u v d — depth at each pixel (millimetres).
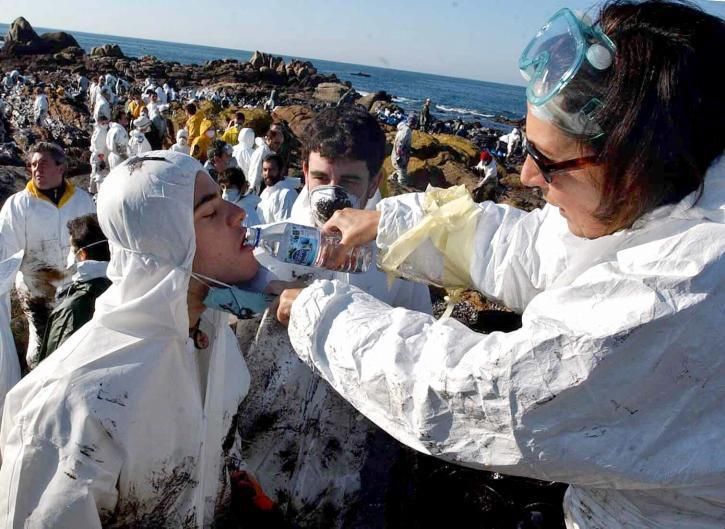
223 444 2164
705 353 1161
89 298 2625
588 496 1510
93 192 13648
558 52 1234
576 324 1217
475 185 18453
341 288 1581
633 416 1227
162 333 1789
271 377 2447
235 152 12930
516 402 1236
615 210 1280
